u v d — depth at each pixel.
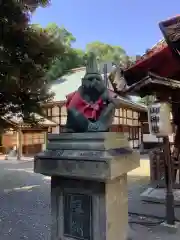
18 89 7.24
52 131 19.16
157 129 4.18
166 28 3.91
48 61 8.07
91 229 2.50
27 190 7.46
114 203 2.59
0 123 8.80
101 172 2.23
